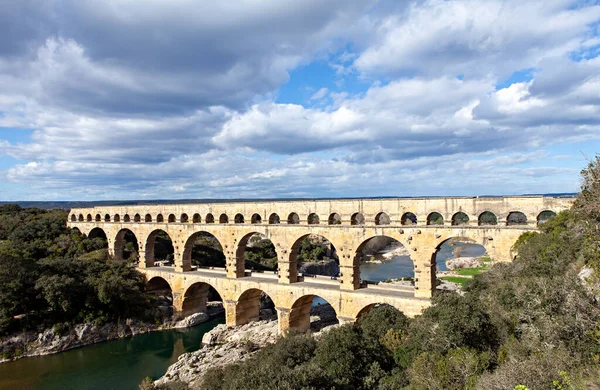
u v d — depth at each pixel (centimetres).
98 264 9838
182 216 9894
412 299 6188
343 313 6894
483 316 4372
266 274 8825
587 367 2764
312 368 4003
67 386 6450
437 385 3538
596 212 3108
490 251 5925
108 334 8588
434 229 6222
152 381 6412
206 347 7625
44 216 14312
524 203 5728
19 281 8094
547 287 3519
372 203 6812
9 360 7450
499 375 2955
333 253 19462
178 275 9394
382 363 4759
